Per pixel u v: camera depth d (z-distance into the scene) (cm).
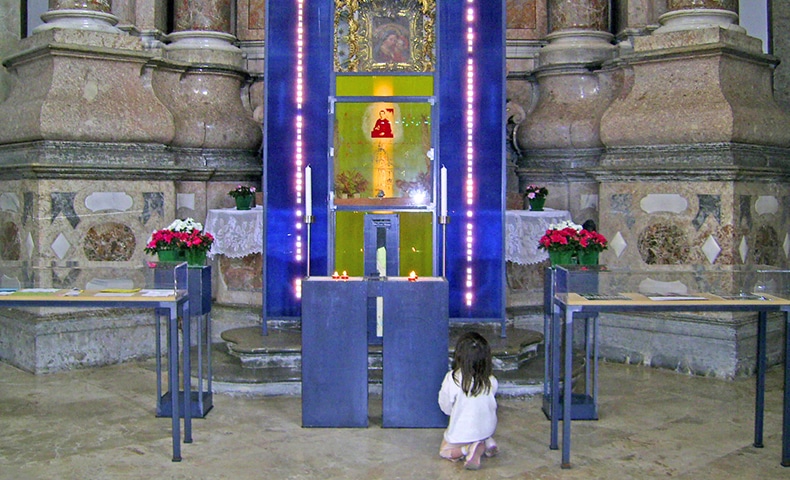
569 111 917
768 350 764
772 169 762
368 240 731
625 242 802
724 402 656
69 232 775
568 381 507
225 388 662
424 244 754
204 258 653
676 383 715
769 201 785
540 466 510
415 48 759
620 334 795
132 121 812
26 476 491
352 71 752
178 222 649
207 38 931
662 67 800
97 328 780
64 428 585
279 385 663
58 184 770
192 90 911
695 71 779
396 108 753
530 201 848
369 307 593
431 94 752
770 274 533
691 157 769
